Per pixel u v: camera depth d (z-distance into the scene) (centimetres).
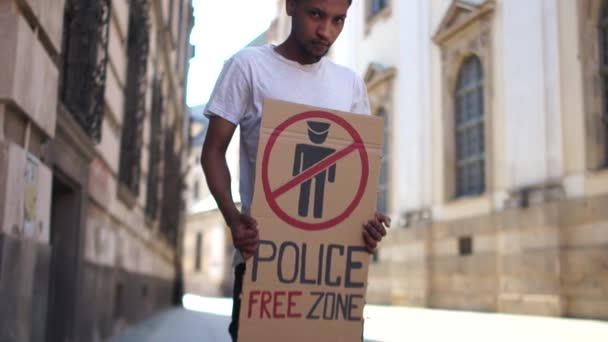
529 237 1636
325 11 256
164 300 2042
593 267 1453
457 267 1959
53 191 602
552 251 1552
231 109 262
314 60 268
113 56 762
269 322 241
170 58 1611
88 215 666
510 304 1691
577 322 1368
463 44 2012
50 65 453
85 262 655
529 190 1652
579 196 1514
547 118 1627
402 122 2352
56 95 473
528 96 1697
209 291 4662
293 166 247
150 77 1201
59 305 599
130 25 959
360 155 257
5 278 353
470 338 1044
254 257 241
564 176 1563
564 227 1544
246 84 263
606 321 1397
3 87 367
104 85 673
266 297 242
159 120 1422
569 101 1566
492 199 1831
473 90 1995
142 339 927
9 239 359
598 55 1502
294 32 263
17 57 373
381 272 2391
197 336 1055
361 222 256
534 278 1609
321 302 249
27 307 398
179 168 2384
